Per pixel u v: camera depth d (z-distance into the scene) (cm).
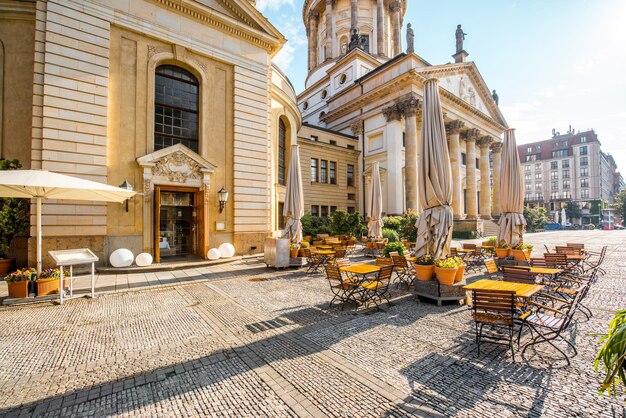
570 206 7625
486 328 573
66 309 722
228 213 1545
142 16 1335
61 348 511
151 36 1355
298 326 603
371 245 1619
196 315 677
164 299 808
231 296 833
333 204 3184
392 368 432
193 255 1491
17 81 1191
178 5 1420
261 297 820
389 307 719
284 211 1451
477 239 2884
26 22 1212
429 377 407
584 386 379
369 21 4325
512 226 1181
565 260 892
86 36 1198
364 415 332
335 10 4447
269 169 1697
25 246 1134
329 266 748
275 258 1220
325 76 4212
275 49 1769
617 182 11556
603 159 9081
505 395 363
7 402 365
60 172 1123
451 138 3456
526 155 9144
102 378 418
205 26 1516
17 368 445
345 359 461
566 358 439
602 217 6919
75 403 363
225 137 1567
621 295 801
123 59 1292
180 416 337
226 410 346
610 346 237
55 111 1124
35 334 571
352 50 3794
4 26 1193
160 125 1416
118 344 526
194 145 1511
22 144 1180
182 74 1497
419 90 3044
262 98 1688
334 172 3256
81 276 1086
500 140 4325
